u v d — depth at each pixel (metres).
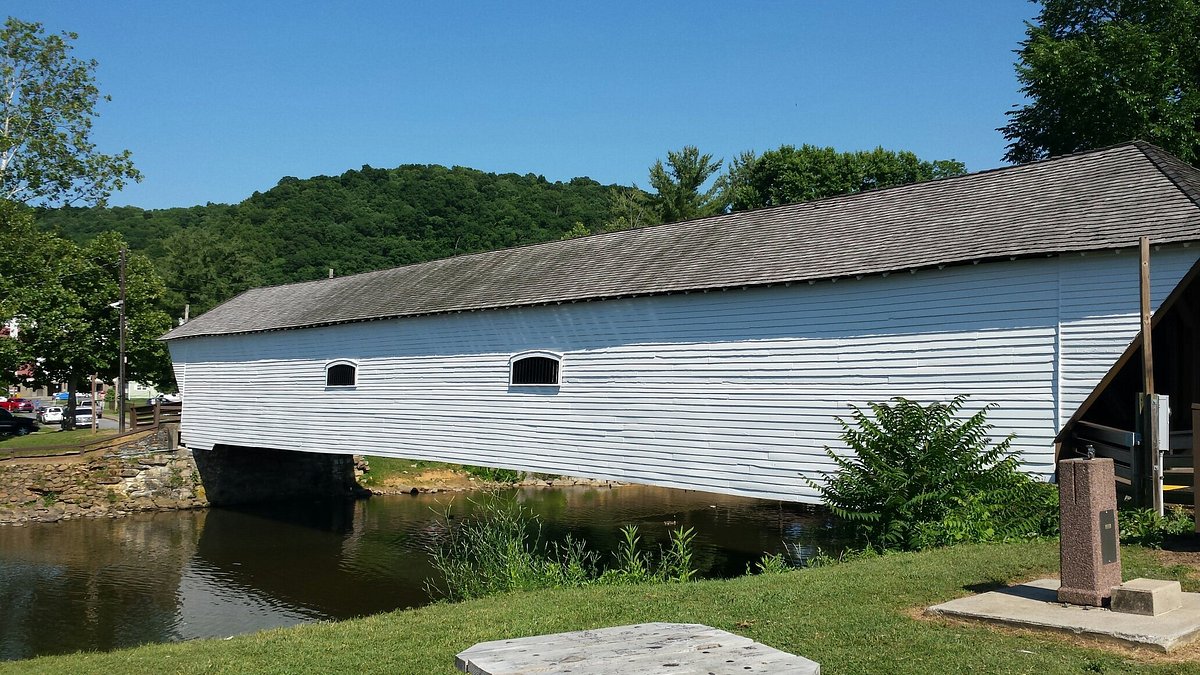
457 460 19.34
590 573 16.33
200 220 94.06
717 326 14.98
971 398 12.13
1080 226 11.63
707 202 49.00
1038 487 10.84
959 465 10.38
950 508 10.20
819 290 13.77
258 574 19.69
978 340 12.11
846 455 13.20
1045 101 27.25
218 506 29.45
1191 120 24.75
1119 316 10.90
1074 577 6.30
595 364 16.78
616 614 7.77
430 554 21.62
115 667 8.16
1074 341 11.25
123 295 34.84
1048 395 11.44
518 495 32.34
